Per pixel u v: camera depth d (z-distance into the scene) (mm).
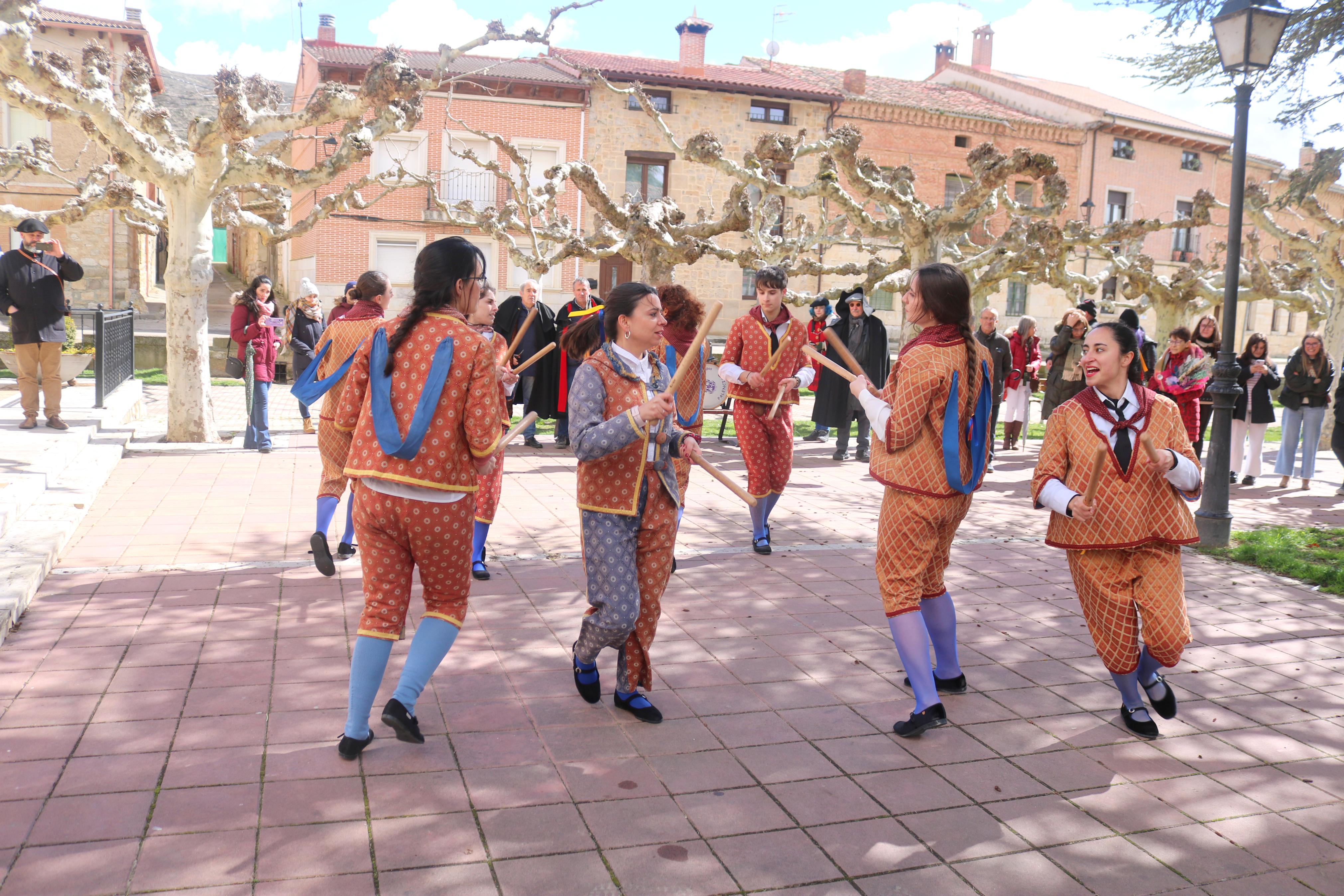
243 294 9766
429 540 3232
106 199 13500
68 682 3834
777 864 2770
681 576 5852
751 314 6406
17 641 4258
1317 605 5668
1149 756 3590
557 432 10930
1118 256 20547
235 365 9859
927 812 3115
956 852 2877
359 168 28828
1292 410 10469
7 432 8703
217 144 9602
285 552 5926
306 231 14500
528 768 3295
